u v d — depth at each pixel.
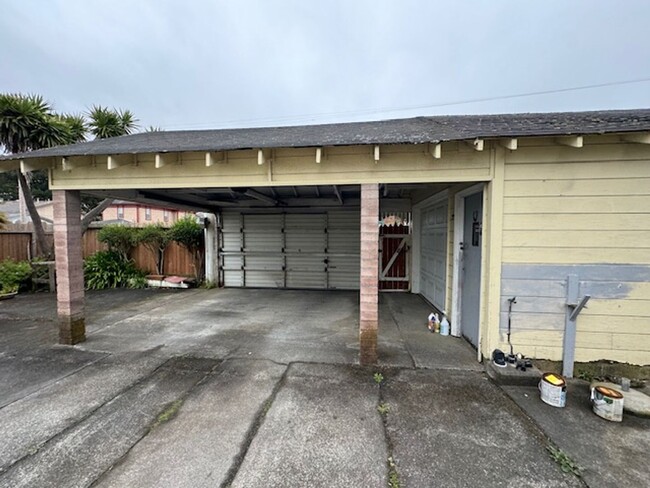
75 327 4.16
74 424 2.41
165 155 3.64
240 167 3.70
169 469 1.94
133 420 2.46
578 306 3.15
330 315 5.85
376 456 2.06
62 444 2.17
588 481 1.85
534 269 3.29
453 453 2.10
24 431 2.31
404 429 2.36
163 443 2.18
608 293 3.19
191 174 3.77
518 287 3.33
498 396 2.86
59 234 4.01
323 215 8.66
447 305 5.05
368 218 3.48
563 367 3.28
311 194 7.39
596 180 3.15
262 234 8.94
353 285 8.62
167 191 5.73
